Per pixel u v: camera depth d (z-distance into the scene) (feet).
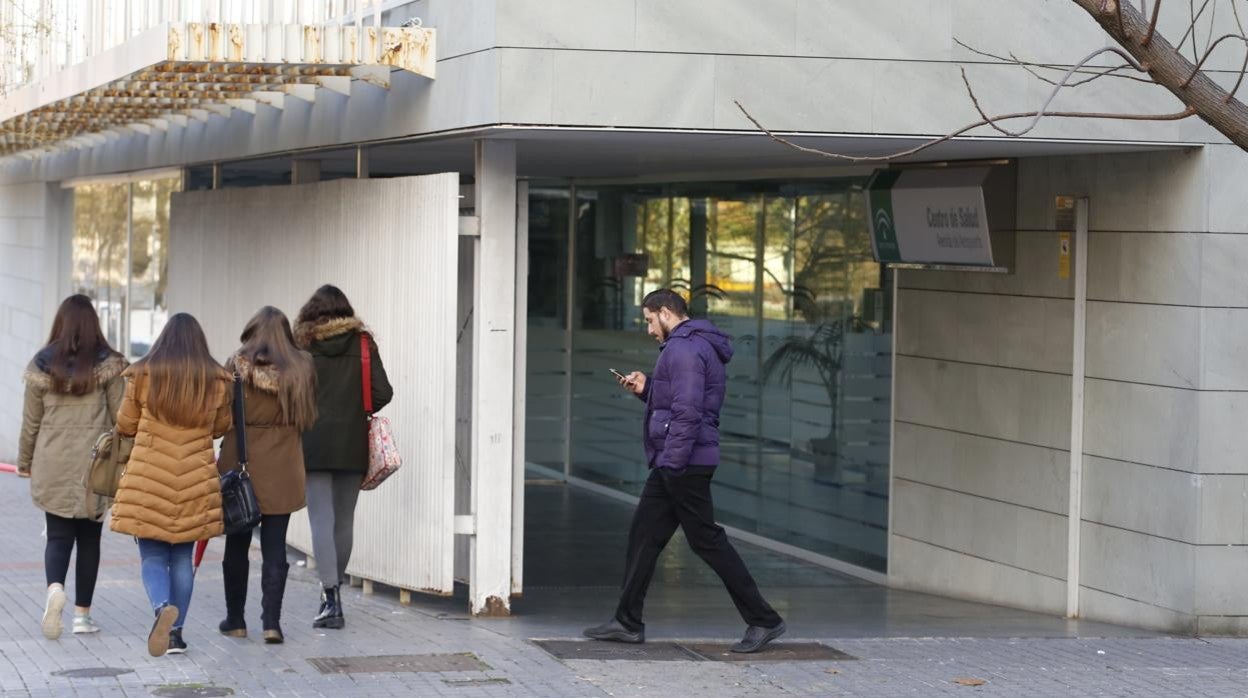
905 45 35.06
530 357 68.18
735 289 55.42
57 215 83.10
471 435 38.09
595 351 65.10
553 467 68.54
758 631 33.17
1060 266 40.57
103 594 39.29
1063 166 40.47
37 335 83.46
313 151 44.52
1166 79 26.71
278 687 28.60
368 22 40.96
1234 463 37.17
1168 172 37.58
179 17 39.37
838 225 49.37
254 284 48.91
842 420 49.49
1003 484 42.75
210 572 43.24
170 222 59.26
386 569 38.81
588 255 65.10
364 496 39.86
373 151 43.06
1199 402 36.96
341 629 34.86
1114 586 39.40
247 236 49.73
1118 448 39.19
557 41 33.40
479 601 37.24
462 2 34.65
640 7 33.83
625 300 62.54
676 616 39.83
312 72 37.88
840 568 49.57
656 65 33.91
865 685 29.94
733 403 56.08
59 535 33.37
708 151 40.34
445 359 36.45
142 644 32.60
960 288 44.16
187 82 40.68
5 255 91.66
